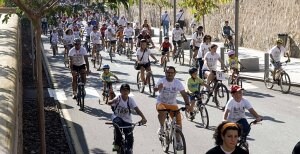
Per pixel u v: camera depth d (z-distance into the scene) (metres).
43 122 9.56
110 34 28.16
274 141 12.18
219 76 15.92
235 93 9.73
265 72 19.78
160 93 11.01
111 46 27.39
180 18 39.00
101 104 16.59
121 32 30.75
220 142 5.77
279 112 15.22
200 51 18.61
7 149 5.00
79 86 15.82
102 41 33.00
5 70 9.23
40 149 10.45
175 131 10.32
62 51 31.88
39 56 9.57
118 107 10.00
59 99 17.45
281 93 18.38
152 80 18.28
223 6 36.38
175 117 10.64
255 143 12.04
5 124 5.79
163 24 39.84
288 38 27.94
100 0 9.80
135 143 12.10
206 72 16.11
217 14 37.41
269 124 13.79
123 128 9.91
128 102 9.97
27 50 28.14
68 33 25.12
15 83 8.27
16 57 11.20
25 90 18.86
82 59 16.64
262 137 12.55
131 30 28.97
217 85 15.96
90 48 29.36
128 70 24.31
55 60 27.83
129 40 28.91
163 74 22.92
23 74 22.41
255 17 31.94
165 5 44.91
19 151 7.73
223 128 5.70
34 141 11.95
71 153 11.10
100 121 14.36
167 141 11.06
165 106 10.94
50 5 9.54
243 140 9.65
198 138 12.52
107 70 16.38
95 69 24.56
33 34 20.66
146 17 55.88
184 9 44.22
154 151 11.41
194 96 13.88
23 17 10.34
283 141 12.16
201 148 11.65
